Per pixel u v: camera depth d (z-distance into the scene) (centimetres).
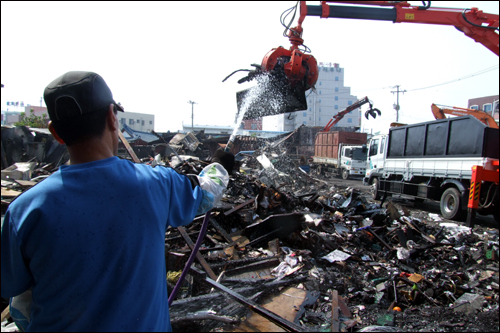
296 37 497
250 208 549
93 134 97
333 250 467
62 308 87
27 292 105
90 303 86
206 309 248
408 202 1132
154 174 107
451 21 702
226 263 372
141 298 92
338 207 719
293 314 275
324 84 8081
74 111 92
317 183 1245
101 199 90
